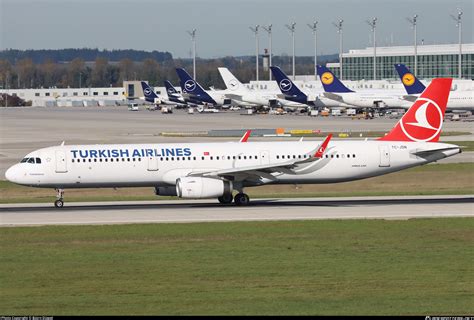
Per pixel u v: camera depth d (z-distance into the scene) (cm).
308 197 18900
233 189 17225
